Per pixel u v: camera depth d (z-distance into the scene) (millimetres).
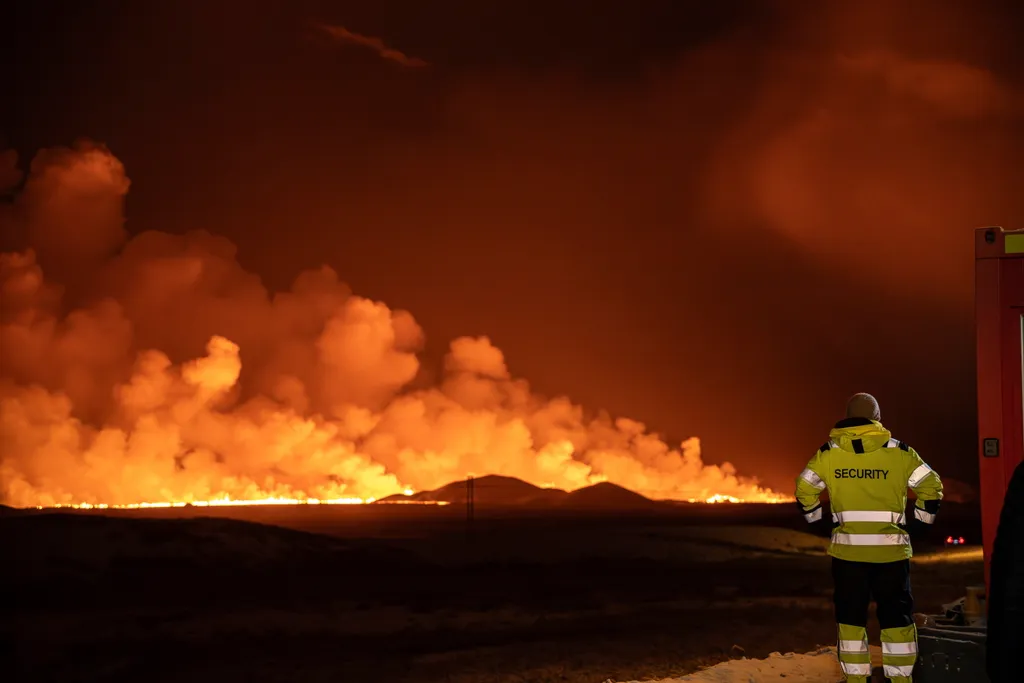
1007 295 7289
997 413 7230
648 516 94375
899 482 7246
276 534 41406
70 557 32656
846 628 7266
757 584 31734
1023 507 3973
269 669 13789
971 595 9117
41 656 15680
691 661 13383
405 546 44125
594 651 14773
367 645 16531
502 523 80000
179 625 19766
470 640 17031
